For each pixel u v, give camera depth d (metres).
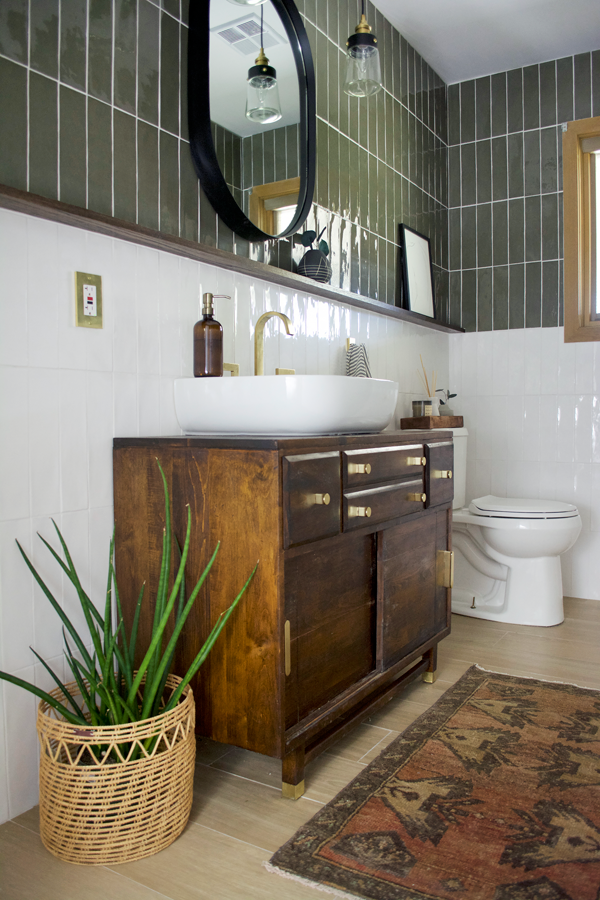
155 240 1.63
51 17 1.45
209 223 1.91
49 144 1.45
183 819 1.33
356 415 1.68
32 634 1.43
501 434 3.38
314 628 1.53
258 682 1.40
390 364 2.91
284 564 1.38
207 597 1.47
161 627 1.29
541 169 3.26
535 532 2.66
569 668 2.24
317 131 2.42
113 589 1.63
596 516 3.15
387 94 2.91
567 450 3.21
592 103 3.14
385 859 1.24
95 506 1.57
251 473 1.39
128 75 1.64
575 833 1.31
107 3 1.58
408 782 1.50
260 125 2.04
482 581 2.93
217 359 1.78
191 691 1.39
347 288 2.61
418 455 1.98
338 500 1.56
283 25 2.16
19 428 1.40
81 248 1.52
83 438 1.54
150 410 1.71
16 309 1.38
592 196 3.19
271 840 1.32
